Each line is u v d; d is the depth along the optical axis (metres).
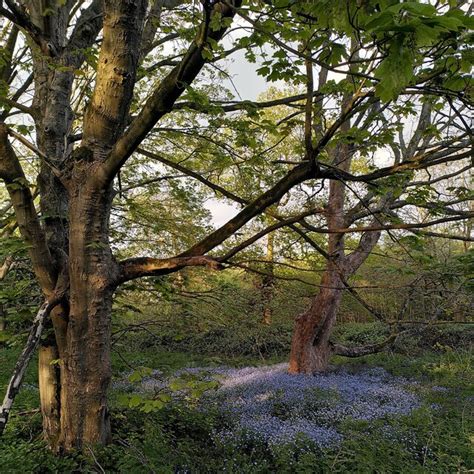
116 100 3.38
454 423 5.54
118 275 3.61
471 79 1.83
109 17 3.18
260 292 7.83
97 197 3.46
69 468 3.24
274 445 4.66
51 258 3.71
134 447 3.56
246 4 2.92
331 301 8.84
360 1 1.35
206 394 6.48
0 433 2.37
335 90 3.58
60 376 3.97
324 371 8.98
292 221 3.12
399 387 7.56
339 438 4.89
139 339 10.56
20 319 3.72
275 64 3.25
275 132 4.40
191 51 2.59
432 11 1.02
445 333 11.17
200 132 5.18
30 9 4.24
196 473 3.94
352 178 3.07
